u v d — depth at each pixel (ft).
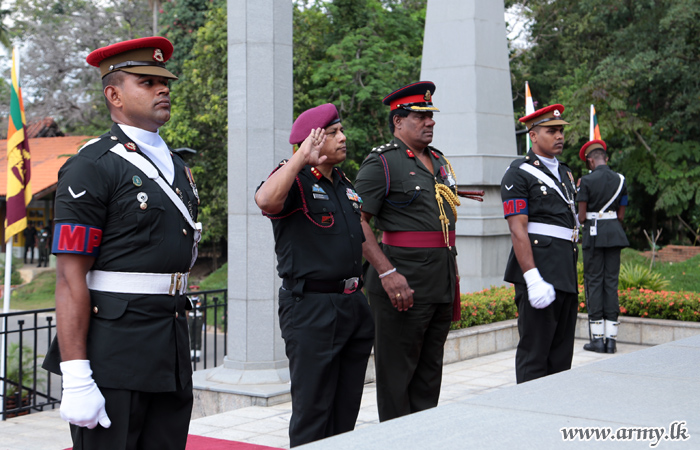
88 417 8.20
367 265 13.84
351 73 66.49
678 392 9.43
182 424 9.29
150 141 9.23
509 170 16.03
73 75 100.89
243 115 19.72
